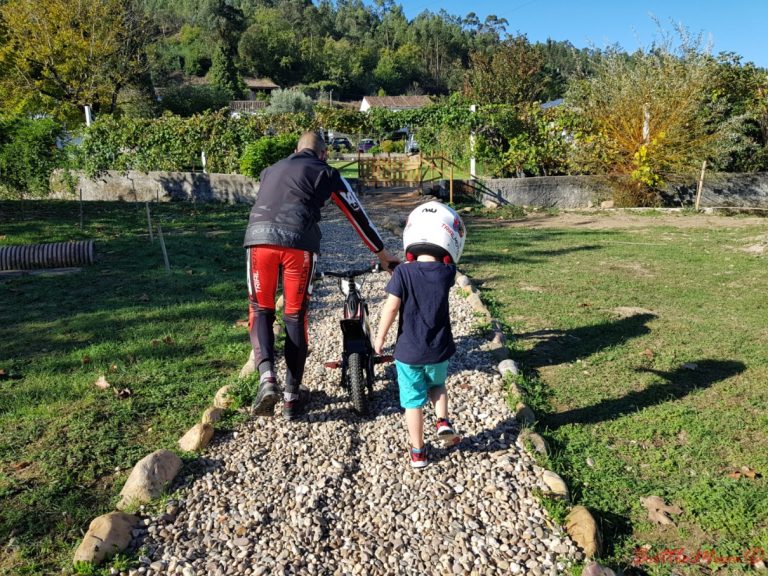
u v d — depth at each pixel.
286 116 20.09
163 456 3.55
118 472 3.65
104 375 5.02
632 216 14.91
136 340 5.88
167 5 143.62
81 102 35.12
